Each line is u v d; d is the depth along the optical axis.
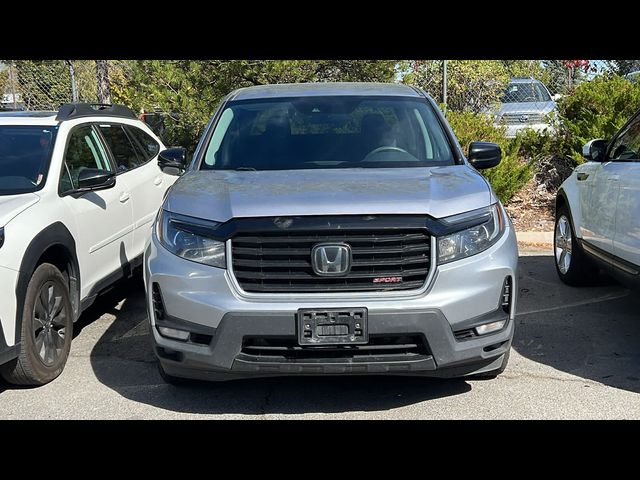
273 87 5.96
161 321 4.04
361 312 3.77
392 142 5.11
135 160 6.82
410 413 4.20
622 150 5.77
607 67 12.78
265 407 4.31
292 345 3.85
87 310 6.53
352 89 5.75
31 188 5.08
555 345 5.38
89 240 5.48
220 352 3.85
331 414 4.20
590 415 4.14
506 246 4.10
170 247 4.05
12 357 4.36
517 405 4.29
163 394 4.53
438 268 3.86
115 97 13.02
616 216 5.48
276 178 4.49
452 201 4.07
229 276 3.87
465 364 3.96
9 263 4.36
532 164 9.69
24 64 13.08
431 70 11.86
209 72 9.91
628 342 5.42
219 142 5.23
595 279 6.87
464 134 9.58
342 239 3.86
